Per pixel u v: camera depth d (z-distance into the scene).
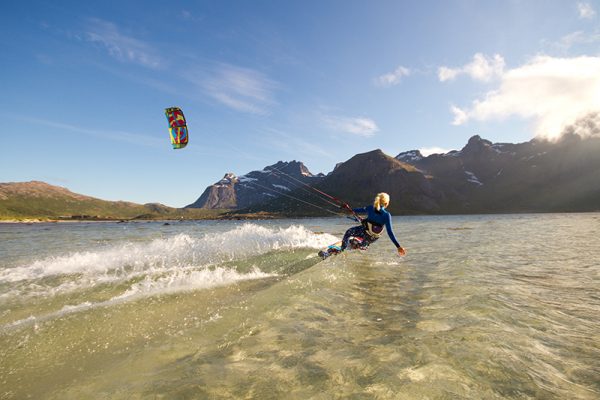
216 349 3.63
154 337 3.98
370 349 3.62
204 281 7.03
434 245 14.95
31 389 2.89
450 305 5.26
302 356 3.45
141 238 23.67
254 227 20.16
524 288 6.39
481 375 3.05
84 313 4.86
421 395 2.73
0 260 11.35
